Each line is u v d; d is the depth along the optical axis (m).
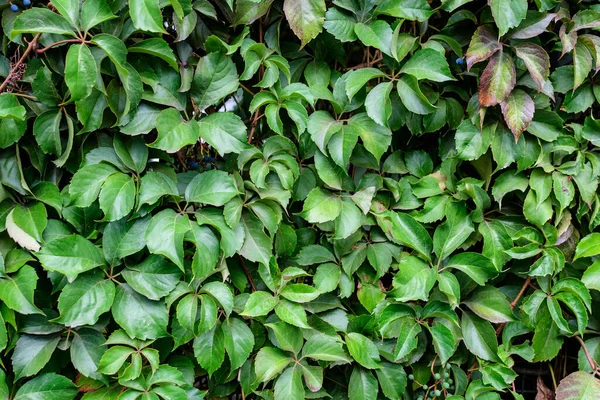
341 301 0.97
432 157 1.01
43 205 0.84
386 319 0.91
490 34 0.92
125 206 0.83
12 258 0.83
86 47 0.79
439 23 0.97
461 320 0.96
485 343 0.94
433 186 0.96
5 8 0.83
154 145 0.83
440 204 0.95
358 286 0.96
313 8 0.89
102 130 0.86
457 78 0.97
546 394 1.00
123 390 0.85
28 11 0.78
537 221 0.94
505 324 0.97
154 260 0.85
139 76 0.83
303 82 0.98
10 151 0.84
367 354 0.91
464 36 0.95
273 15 0.93
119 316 0.83
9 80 0.82
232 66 0.89
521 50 0.92
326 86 0.95
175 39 0.87
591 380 0.94
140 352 0.84
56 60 0.84
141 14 0.81
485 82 0.91
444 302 0.92
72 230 0.85
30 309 0.80
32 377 0.85
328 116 0.93
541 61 0.91
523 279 0.98
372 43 0.90
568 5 0.96
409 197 0.96
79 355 0.84
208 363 0.87
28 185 0.86
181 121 0.86
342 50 0.96
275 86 0.92
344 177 0.95
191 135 0.85
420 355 0.95
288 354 0.91
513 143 0.94
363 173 0.97
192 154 0.94
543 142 0.95
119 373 0.84
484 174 0.97
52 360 0.86
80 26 0.81
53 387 0.83
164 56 0.84
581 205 0.96
